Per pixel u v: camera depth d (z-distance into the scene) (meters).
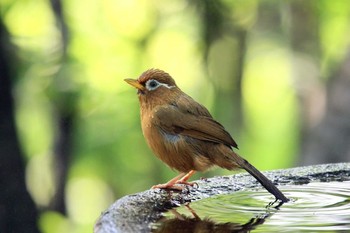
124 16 20.22
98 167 20.08
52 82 16.72
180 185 8.19
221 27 18.70
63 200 17.55
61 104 16.95
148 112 8.73
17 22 18.14
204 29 18.84
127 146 19.33
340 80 16.78
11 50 16.47
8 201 14.00
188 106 8.59
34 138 19.94
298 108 21.44
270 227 6.28
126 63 19.44
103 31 19.88
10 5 17.52
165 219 6.52
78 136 17.98
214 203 7.29
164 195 7.62
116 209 6.62
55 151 17.56
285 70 24.56
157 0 20.06
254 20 20.44
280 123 26.08
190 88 20.80
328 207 7.07
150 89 8.74
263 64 24.08
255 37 21.38
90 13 20.02
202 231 6.13
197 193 7.81
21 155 14.27
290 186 8.11
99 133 18.52
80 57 18.47
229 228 6.25
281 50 22.92
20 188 14.13
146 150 19.75
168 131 8.56
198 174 19.67
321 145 16.91
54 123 17.52
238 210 6.98
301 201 7.38
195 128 8.44
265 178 7.77
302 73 21.62
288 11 21.34
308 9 21.23
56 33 17.58
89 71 18.41
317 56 21.77
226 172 19.78
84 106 17.33
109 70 18.73
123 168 20.16
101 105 18.17
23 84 17.05
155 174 20.47
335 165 8.88
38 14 18.33
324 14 20.48
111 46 19.80
